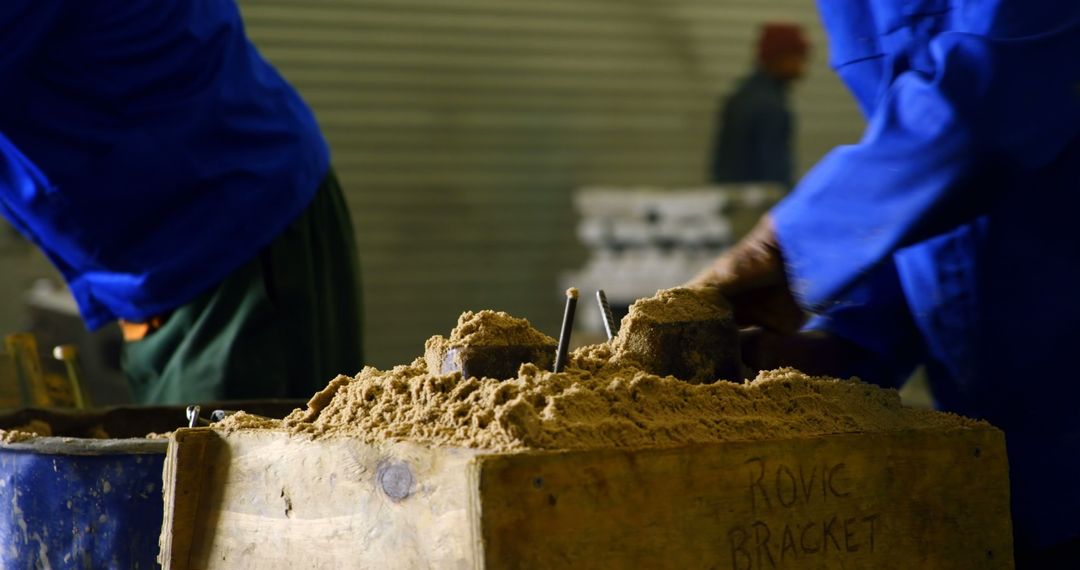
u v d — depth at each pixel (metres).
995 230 2.11
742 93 8.03
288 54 8.34
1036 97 1.91
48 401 2.94
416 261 8.63
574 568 1.54
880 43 2.21
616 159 9.07
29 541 2.22
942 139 1.92
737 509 1.66
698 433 1.67
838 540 1.73
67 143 2.94
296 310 3.17
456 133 8.70
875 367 2.40
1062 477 2.13
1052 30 1.95
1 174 3.04
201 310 3.13
